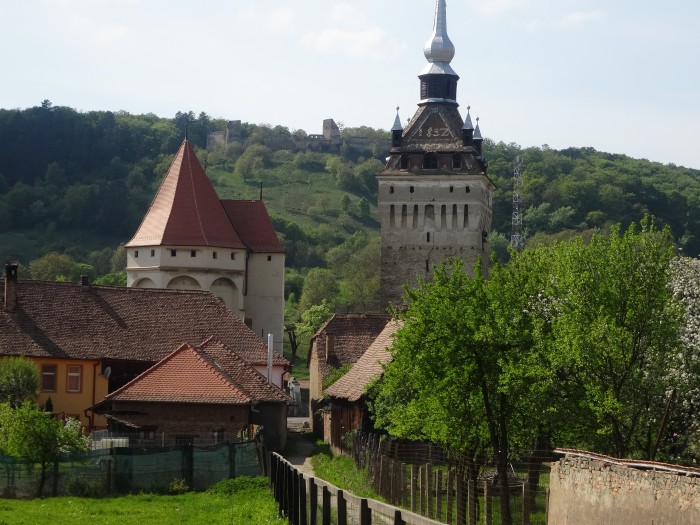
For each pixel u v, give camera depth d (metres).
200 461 52.62
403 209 133.75
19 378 74.69
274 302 126.25
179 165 124.81
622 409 42.56
